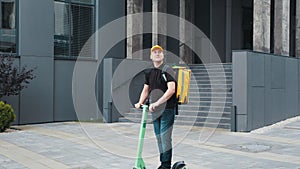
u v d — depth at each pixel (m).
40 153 9.13
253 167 7.41
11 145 10.28
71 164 7.90
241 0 22.42
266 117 12.99
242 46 22.67
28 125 14.84
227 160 8.08
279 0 14.55
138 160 4.89
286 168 7.29
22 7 14.92
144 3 19.72
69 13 16.52
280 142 10.19
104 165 7.73
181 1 20.16
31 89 15.15
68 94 16.30
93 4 17.23
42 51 15.45
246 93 12.00
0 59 13.44
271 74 13.30
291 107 14.51
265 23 13.72
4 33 14.90
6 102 14.53
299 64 15.09
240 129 12.07
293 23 23.42
